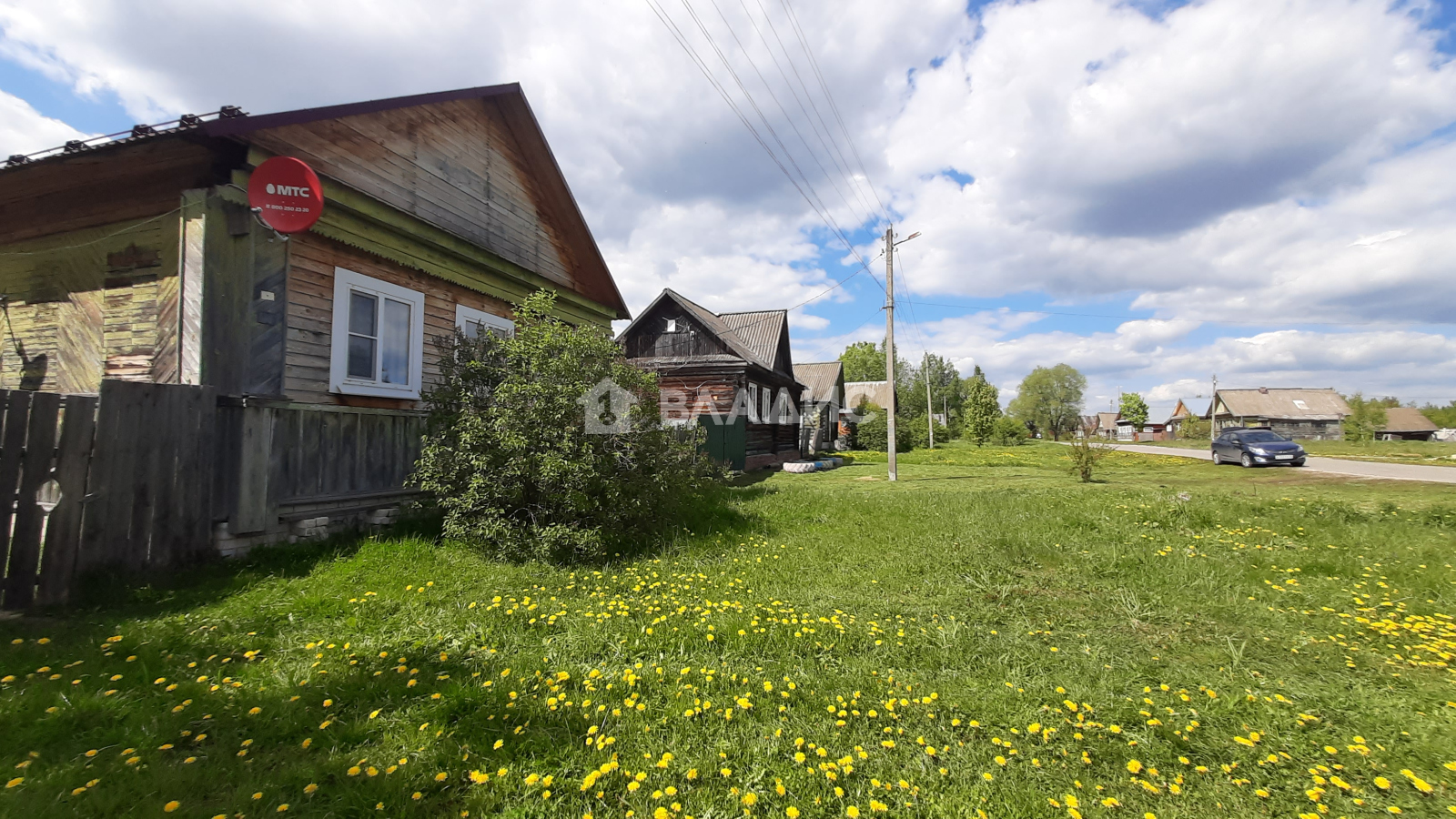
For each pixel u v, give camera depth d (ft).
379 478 22.47
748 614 15.35
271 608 14.30
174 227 19.84
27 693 9.76
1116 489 44.70
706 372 64.85
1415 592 18.95
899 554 22.90
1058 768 8.98
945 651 13.58
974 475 61.36
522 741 8.97
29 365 22.16
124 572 14.97
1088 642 14.65
